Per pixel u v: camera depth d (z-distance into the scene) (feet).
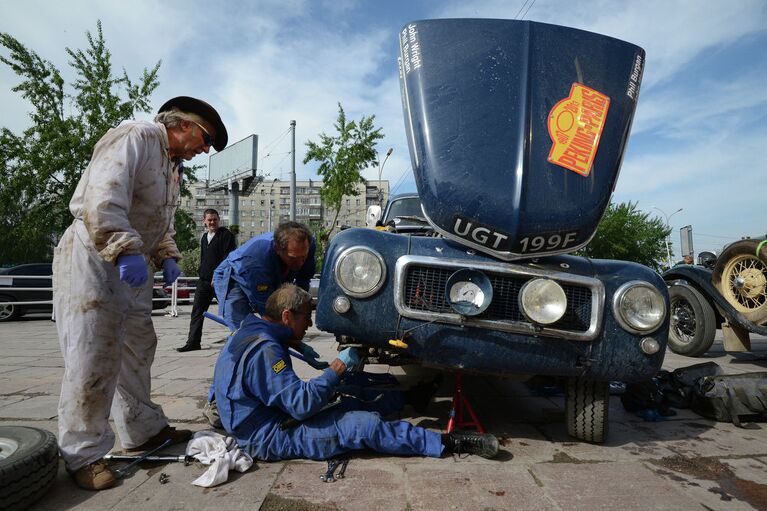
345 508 6.13
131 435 7.90
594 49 8.87
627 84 8.76
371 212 16.12
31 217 55.83
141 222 7.37
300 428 7.60
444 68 8.70
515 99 8.25
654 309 7.83
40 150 54.03
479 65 8.61
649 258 126.11
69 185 55.11
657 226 130.11
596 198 7.77
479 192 7.68
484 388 13.03
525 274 7.79
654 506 6.21
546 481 6.91
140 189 7.18
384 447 7.63
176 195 8.05
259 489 6.63
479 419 10.11
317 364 9.17
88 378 6.77
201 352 18.74
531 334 7.73
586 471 7.30
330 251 8.18
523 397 12.03
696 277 17.93
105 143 6.76
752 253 15.48
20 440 6.57
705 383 10.30
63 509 6.11
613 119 8.35
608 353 7.80
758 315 15.47
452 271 7.93
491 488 6.67
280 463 7.54
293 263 9.40
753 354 19.45
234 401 7.67
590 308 7.90
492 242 7.75
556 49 8.73
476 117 8.19
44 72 54.13
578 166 7.87
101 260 6.73
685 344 18.49
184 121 7.65
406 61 9.14
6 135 53.78
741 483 6.93
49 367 15.53
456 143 8.07
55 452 6.55
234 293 10.14
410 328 7.85
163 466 7.45
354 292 7.85
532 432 9.24
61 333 6.88
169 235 8.55
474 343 7.81
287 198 351.67
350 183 65.87
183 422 9.77
